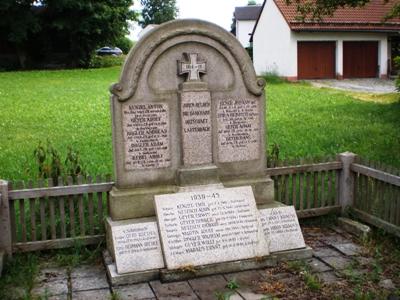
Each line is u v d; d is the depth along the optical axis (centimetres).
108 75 3098
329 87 2448
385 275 516
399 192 595
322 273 520
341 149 1038
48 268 545
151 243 518
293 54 2753
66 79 2797
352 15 2845
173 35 555
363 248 584
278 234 558
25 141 1177
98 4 3622
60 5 3500
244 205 554
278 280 504
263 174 620
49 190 566
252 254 530
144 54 548
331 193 680
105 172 862
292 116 1522
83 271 536
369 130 1251
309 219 680
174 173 581
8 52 3941
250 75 595
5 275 520
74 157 727
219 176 601
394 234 598
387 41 2897
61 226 579
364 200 657
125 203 558
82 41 3778
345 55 2867
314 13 1099
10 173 867
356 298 461
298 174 669
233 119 598
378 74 2925
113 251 520
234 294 475
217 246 524
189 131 575
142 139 564
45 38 3778
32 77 2878
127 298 470
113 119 553
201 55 575
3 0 3378
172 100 570
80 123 1425
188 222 530
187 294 476
